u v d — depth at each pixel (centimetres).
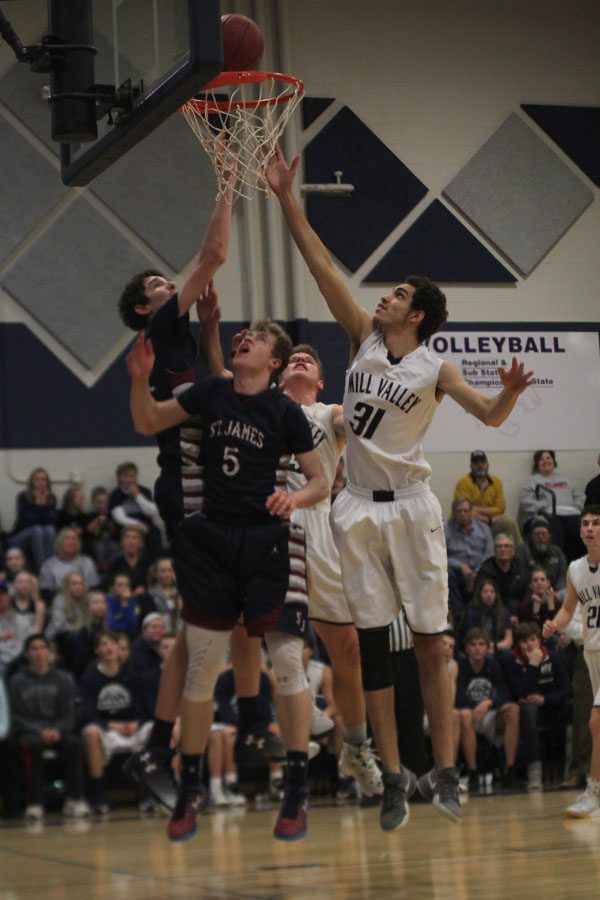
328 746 1188
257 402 493
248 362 494
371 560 554
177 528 514
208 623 490
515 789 1172
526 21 1636
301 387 633
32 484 1359
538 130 1627
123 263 1483
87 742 1138
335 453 629
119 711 1157
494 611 1277
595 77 1655
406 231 1567
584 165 1634
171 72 524
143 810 1144
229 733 1165
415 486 554
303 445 494
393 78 1580
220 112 636
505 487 1545
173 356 536
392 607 556
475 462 1486
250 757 548
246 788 1245
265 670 1161
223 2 1520
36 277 1456
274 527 491
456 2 1611
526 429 1564
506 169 1605
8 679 1141
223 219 550
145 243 1495
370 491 556
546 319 1600
